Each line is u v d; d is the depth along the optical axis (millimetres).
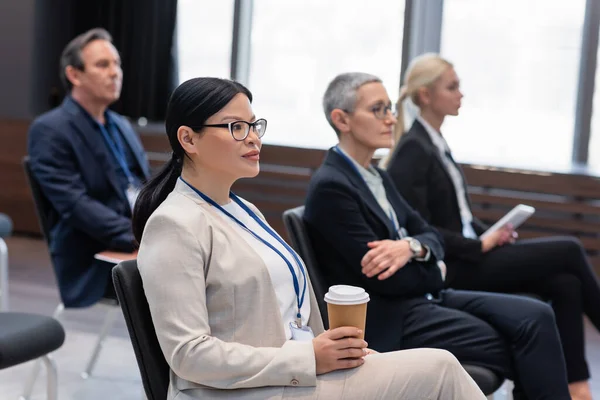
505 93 6293
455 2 6332
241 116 1887
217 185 1929
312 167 5777
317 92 6730
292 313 1935
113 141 3801
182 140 1893
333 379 1741
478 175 5332
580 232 5230
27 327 2521
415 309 2664
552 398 2527
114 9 6723
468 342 2568
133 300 1806
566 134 6195
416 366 1745
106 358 3842
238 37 6734
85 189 3545
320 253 2715
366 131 2744
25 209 6641
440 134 3465
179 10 6820
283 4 6719
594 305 3127
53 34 6824
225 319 1798
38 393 3344
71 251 3498
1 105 6852
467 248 3170
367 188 2750
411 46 6406
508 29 6250
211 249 1807
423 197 3205
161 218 1775
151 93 6723
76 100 3664
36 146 3537
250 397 1726
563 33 6129
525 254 3170
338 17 6609
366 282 2652
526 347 2561
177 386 1783
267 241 1947
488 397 2816
